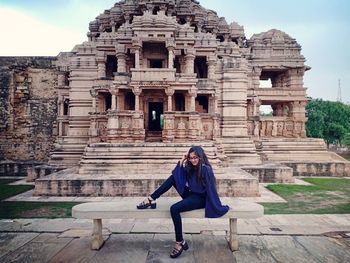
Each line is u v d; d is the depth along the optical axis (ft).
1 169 78.64
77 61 81.00
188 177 21.94
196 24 99.14
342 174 78.33
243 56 92.84
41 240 25.27
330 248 23.54
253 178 50.01
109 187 50.11
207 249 22.91
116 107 70.33
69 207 42.09
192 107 67.92
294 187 58.95
